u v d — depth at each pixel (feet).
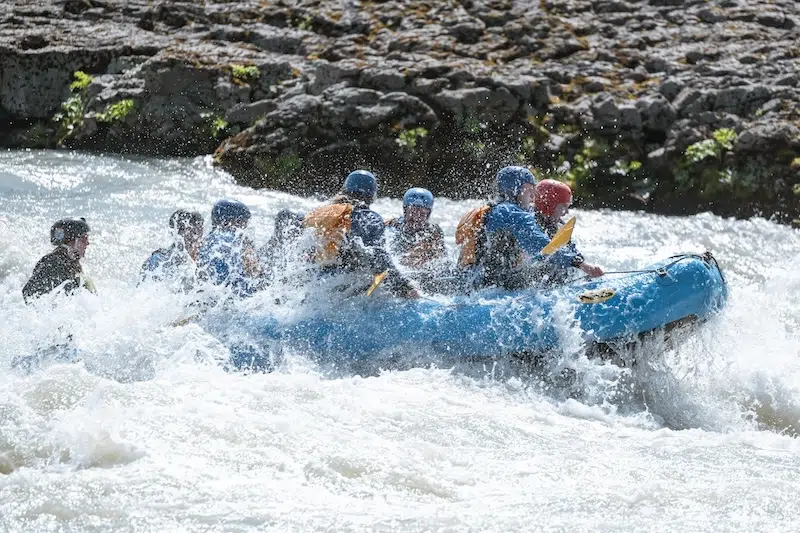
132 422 64.13
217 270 90.99
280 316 88.17
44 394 68.44
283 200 148.25
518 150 159.53
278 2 195.31
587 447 67.92
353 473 59.82
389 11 187.83
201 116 167.73
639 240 140.36
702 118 161.07
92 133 170.19
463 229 90.22
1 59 177.47
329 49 176.35
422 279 91.76
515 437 68.74
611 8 189.26
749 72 169.68
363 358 86.02
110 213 134.41
